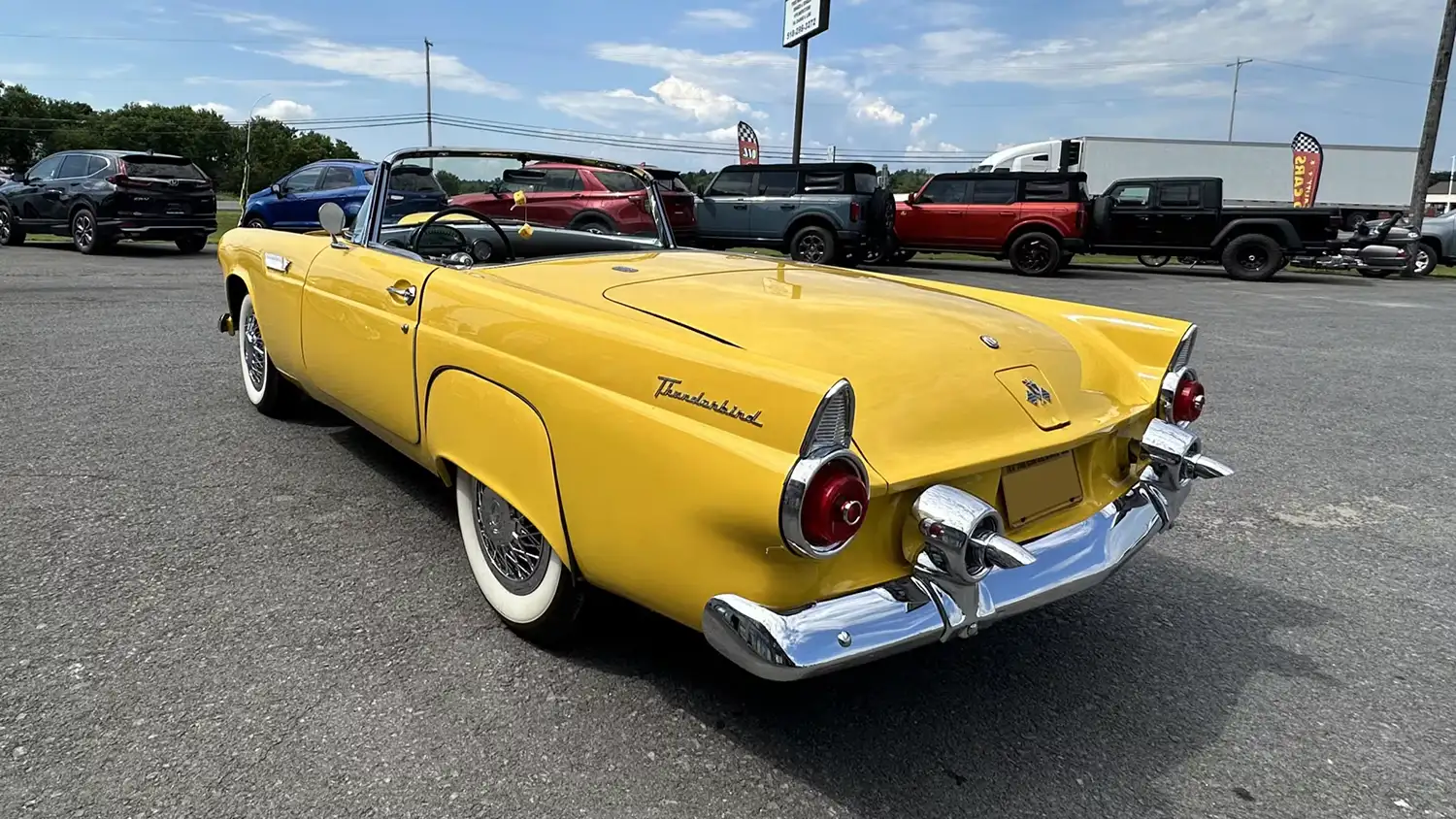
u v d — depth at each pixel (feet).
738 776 6.72
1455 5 57.11
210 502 11.40
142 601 8.83
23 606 8.63
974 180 51.49
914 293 8.96
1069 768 6.99
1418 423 17.63
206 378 17.61
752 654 5.76
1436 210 86.89
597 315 7.14
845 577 6.13
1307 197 79.87
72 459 12.73
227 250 14.53
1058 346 8.32
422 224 11.50
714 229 50.08
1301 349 26.09
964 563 6.04
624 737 7.10
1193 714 7.77
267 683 7.56
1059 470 7.40
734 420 5.90
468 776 6.56
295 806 6.16
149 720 6.99
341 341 10.61
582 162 13.09
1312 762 7.15
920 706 7.76
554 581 7.75
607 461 6.66
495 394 7.79
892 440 6.35
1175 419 8.61
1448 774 7.03
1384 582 10.50
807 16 53.78
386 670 7.86
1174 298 39.81
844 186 47.62
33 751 6.57
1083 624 9.38
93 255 42.75
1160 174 79.71
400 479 12.40
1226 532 11.97
